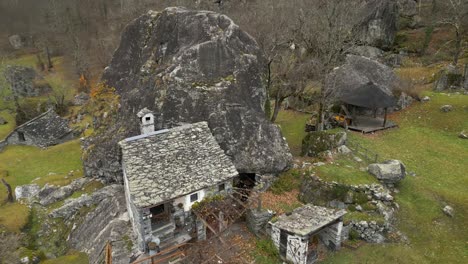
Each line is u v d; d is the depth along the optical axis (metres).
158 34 28.22
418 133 33.91
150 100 25.75
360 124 35.50
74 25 72.62
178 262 18.81
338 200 23.36
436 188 25.12
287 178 25.41
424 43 50.41
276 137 25.48
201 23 26.70
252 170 24.80
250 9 52.09
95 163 28.27
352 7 40.53
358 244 21.81
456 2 48.09
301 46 40.34
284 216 21.00
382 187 23.42
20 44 76.50
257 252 20.91
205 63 25.55
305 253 19.41
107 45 66.31
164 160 20.77
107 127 28.27
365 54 50.84
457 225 22.50
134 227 21.12
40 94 64.06
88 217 25.98
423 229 22.33
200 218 20.09
